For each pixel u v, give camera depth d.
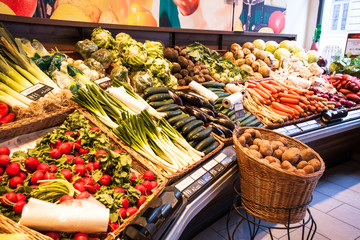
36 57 2.21
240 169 1.91
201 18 4.13
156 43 3.14
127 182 1.46
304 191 1.68
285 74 4.07
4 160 1.29
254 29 5.01
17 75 1.89
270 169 1.64
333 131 3.23
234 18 4.59
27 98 1.80
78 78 2.26
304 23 6.21
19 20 2.44
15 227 1.03
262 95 3.25
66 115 1.88
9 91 1.78
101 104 1.99
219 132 2.34
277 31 5.50
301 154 1.94
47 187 1.22
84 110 1.94
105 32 2.93
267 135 2.25
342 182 3.62
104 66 2.83
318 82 3.98
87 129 1.61
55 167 1.39
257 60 4.30
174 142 2.06
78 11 2.92
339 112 3.27
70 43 2.96
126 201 1.33
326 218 2.87
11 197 1.13
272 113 3.07
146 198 1.46
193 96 2.52
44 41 2.75
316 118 3.26
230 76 3.76
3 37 1.89
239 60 4.22
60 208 1.07
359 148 4.29
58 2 2.76
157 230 1.18
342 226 2.75
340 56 5.23
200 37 4.19
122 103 2.10
